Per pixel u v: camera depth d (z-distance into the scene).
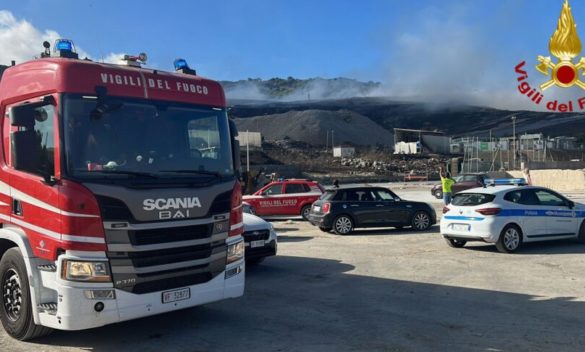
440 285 8.64
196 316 6.98
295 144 136.62
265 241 10.30
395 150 132.75
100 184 5.23
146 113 5.86
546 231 12.37
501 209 11.88
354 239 14.84
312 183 20.77
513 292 8.02
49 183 5.29
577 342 5.66
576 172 37.53
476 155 64.25
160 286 5.54
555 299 7.54
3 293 6.13
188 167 5.96
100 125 5.52
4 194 6.13
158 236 5.49
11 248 6.00
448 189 20.62
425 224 16.69
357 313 7.02
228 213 6.17
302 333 6.17
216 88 6.59
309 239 15.07
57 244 5.19
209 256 5.91
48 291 5.52
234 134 6.57
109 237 5.20
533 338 5.81
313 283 9.05
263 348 5.66
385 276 9.50
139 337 6.10
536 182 40.16
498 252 12.01
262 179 37.81
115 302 5.23
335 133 195.62
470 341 5.75
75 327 5.10
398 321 6.59
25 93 5.85
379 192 16.50
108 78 5.70
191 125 6.16
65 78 5.43
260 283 9.13
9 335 6.12
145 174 5.54
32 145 5.30
